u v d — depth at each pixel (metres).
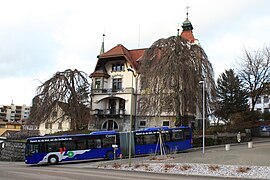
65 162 29.08
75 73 42.38
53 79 40.88
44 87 40.41
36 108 39.84
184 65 31.72
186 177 15.51
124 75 50.03
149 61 34.38
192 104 31.31
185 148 29.70
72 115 41.66
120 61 50.94
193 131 35.69
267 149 25.39
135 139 28.78
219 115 50.31
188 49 32.97
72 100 41.47
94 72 50.91
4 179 14.48
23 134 49.00
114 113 48.03
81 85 42.94
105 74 50.59
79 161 29.33
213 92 33.09
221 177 15.55
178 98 31.66
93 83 50.75
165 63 32.06
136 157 28.27
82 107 43.00
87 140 27.97
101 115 48.38
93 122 48.50
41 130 52.12
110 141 28.44
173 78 31.55
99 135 28.39
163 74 31.80
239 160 19.62
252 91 47.47
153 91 32.56
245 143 35.94
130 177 15.25
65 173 17.52
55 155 27.02
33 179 14.43
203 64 33.22
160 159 23.61
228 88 50.88
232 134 38.16
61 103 40.75
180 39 33.44
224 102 50.44
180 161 21.16
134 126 46.59
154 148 28.98
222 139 36.69
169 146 29.08
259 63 46.94
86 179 14.33
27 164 28.31
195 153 26.73
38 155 26.69
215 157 21.69
